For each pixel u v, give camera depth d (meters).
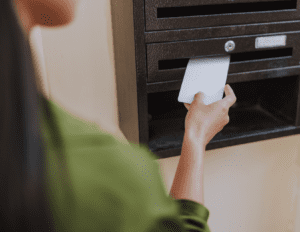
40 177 0.16
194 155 0.39
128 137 0.85
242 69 0.75
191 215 0.29
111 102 0.97
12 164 0.15
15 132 0.15
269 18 0.73
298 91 0.81
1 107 0.15
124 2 0.73
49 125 0.19
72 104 0.94
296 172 1.16
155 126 0.91
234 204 1.12
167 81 0.71
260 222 1.18
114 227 0.19
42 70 0.88
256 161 1.09
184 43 0.69
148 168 0.23
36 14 0.20
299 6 0.75
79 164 0.19
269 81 0.94
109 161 0.20
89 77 0.94
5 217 0.16
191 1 0.67
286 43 0.76
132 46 0.70
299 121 0.84
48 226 0.17
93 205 0.19
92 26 0.91
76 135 0.21
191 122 0.46
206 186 1.06
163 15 0.76
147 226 0.20
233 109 1.00
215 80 0.68
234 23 0.71
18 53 0.16
